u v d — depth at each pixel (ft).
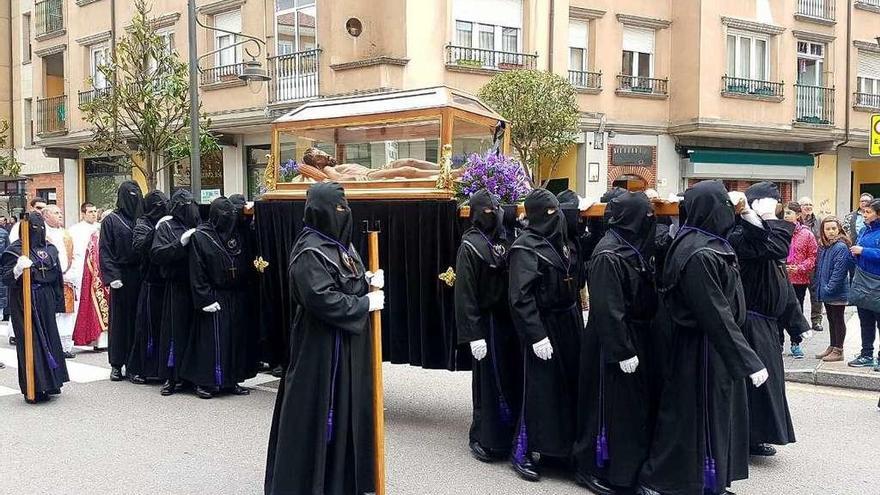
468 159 21.31
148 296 26.71
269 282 24.12
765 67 66.49
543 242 17.19
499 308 18.29
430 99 21.79
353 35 51.19
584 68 61.05
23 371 24.17
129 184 28.12
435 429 21.50
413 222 20.72
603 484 16.56
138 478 17.75
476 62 53.11
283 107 53.98
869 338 26.94
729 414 15.51
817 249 32.07
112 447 19.95
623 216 16.11
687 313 15.48
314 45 53.78
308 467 14.57
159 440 20.52
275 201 23.73
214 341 24.85
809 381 26.45
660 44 63.72
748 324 18.02
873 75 74.13
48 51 76.02
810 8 68.59
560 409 17.28
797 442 19.94
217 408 23.77
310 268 14.46
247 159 62.64
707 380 15.37
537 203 17.17
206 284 24.47
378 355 15.47
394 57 50.06
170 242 24.80
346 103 23.88
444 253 20.24
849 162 74.74
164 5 62.69
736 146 67.46
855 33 71.67
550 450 17.17
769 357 18.01
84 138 69.87
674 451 15.48
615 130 61.16
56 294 25.05
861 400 24.07
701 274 14.88
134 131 44.78
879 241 25.99
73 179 77.15
